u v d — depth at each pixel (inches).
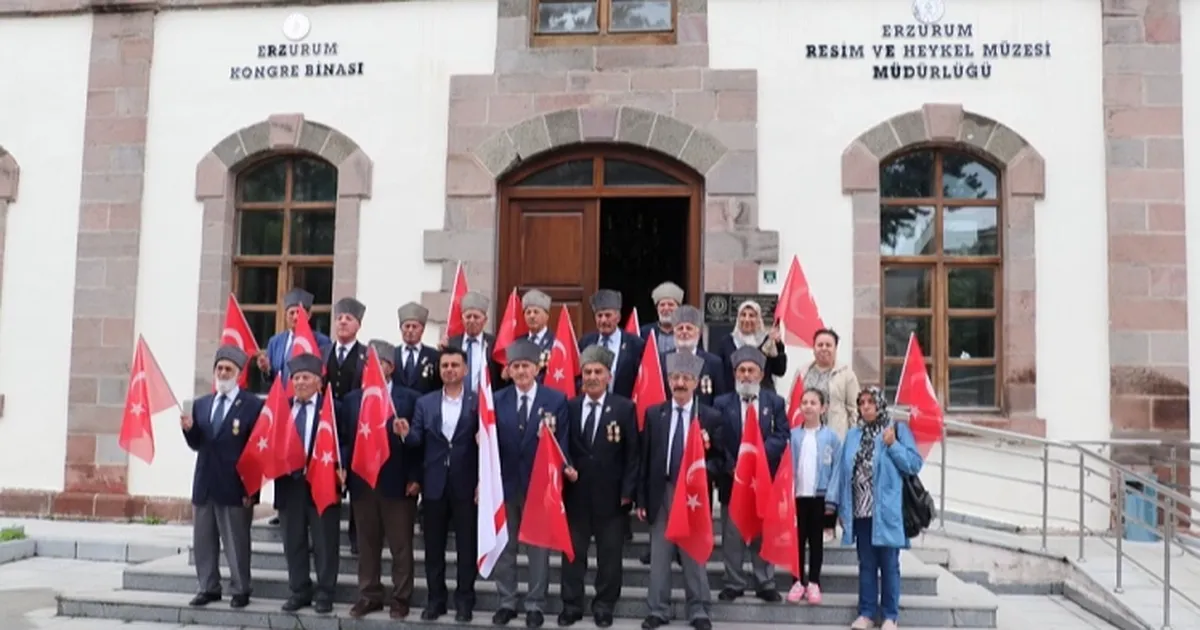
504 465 280.5
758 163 401.1
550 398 281.7
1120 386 378.6
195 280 427.8
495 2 421.7
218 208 429.1
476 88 418.0
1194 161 387.9
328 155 424.2
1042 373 383.9
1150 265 382.9
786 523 266.4
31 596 322.7
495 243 415.5
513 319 327.9
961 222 402.9
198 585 303.0
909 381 290.0
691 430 265.3
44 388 434.0
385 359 290.0
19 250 441.1
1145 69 390.0
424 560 296.7
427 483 277.3
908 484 271.3
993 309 398.0
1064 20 395.5
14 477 431.5
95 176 437.4
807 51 403.9
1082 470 342.3
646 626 272.7
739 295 394.6
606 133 407.8
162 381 296.4
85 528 407.8
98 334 430.0
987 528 377.1
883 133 396.8
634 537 318.0
